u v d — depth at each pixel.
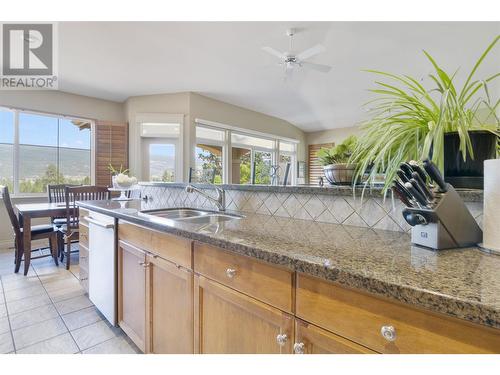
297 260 0.75
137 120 4.76
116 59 3.45
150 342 1.45
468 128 0.96
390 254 0.78
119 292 1.75
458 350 0.51
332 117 6.54
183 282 1.23
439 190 0.84
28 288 2.56
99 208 1.96
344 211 1.29
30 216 2.91
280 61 3.33
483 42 2.99
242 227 1.22
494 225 0.78
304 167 7.68
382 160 1.01
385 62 3.54
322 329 0.73
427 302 0.53
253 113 6.01
